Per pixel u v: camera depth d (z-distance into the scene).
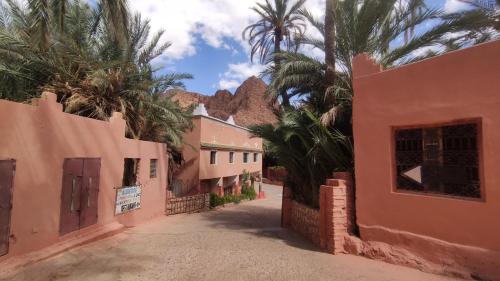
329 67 8.98
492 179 4.82
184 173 19.95
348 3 8.49
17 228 5.98
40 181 6.58
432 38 8.02
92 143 8.59
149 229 10.52
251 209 19.23
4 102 5.80
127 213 10.98
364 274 5.45
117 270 5.77
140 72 12.80
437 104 5.52
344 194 7.07
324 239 7.23
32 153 6.38
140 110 13.06
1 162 5.69
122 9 8.31
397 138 6.21
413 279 5.09
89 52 11.99
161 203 14.34
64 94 11.27
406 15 8.34
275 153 10.67
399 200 5.98
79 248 7.25
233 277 5.43
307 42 10.04
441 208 5.38
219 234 9.50
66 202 7.44
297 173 10.12
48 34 7.05
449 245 5.20
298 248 7.54
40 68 11.06
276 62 9.99
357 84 6.91
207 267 5.96
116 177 10.03
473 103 5.08
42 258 6.19
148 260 6.41
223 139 24.28
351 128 8.41
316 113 8.73
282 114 10.27
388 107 6.27
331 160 8.30
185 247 7.55
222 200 20.73
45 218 6.71
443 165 5.48
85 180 8.24
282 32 19.39
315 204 9.09
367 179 6.55
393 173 6.17
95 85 11.38
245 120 89.94
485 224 4.85
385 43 8.70
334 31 9.21
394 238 5.99
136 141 11.70
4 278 5.19
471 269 4.90
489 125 4.89
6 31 10.30
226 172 24.30
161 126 15.11
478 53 5.09
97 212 8.86
